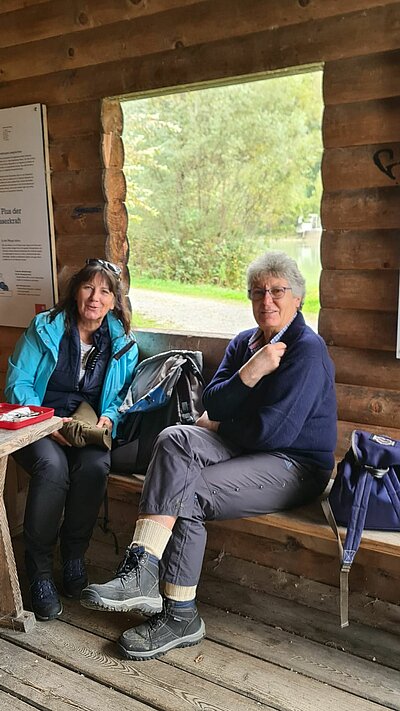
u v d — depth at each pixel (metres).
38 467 2.24
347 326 2.27
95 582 2.45
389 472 1.94
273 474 2.05
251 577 2.47
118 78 2.62
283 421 2.01
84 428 2.35
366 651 2.02
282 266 2.08
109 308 2.57
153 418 2.46
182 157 6.16
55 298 3.01
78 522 2.33
